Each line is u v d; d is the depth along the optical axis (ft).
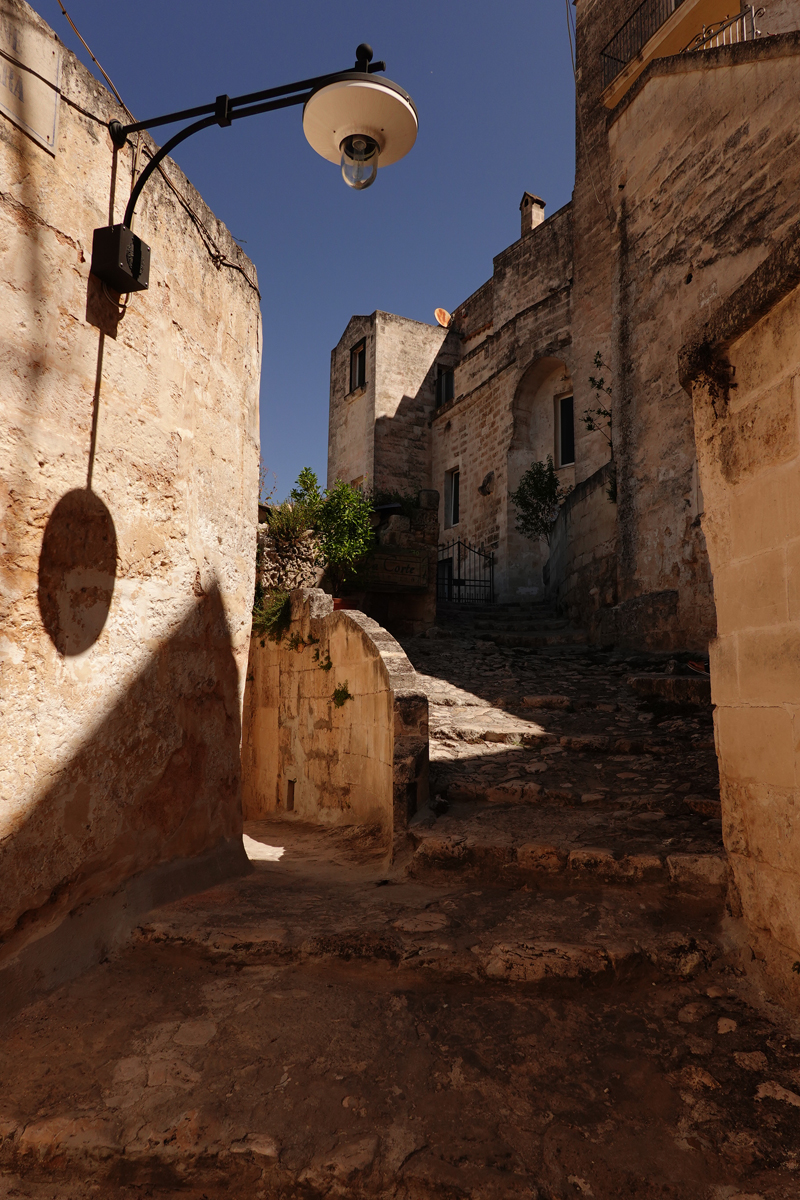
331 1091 7.57
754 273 9.12
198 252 13.75
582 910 11.08
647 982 9.48
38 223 9.50
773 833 9.07
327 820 20.72
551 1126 7.06
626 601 30.91
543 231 53.42
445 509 60.64
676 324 28.81
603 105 43.32
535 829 13.92
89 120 10.46
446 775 17.07
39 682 9.48
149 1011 9.10
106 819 10.78
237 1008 9.09
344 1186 6.51
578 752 18.72
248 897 12.57
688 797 14.64
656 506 29.60
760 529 9.39
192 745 13.16
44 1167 6.91
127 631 11.28
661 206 29.94
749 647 9.66
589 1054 8.14
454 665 27.81
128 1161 6.82
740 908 10.02
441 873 13.12
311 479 30.48
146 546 11.79
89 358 10.44
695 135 27.94
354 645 19.89
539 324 50.39
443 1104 7.40
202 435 13.75
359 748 19.30
